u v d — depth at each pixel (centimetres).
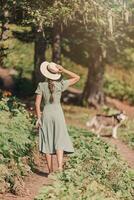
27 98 3259
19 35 2102
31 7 1508
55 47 2259
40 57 2050
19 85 3553
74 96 3516
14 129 1199
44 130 1093
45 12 1508
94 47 2661
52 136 1091
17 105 1465
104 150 1363
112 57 3105
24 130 1271
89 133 1906
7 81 3609
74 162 1151
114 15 1653
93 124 2252
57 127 1085
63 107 3275
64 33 2372
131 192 1062
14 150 1111
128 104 3894
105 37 2308
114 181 1052
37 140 1315
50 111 1088
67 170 1001
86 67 4084
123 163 1238
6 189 964
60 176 961
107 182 1041
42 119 1096
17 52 3897
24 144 1171
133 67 3919
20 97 3422
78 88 3903
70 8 1527
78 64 4084
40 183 1053
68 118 2855
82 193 891
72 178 959
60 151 1079
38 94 1095
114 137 2134
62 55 3666
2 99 1343
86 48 3111
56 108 1091
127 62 3788
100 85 3434
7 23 1571
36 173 1140
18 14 1577
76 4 1522
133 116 3425
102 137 2081
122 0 1700
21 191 964
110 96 3944
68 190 888
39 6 1510
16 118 1272
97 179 1030
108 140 1995
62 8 1503
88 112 3212
